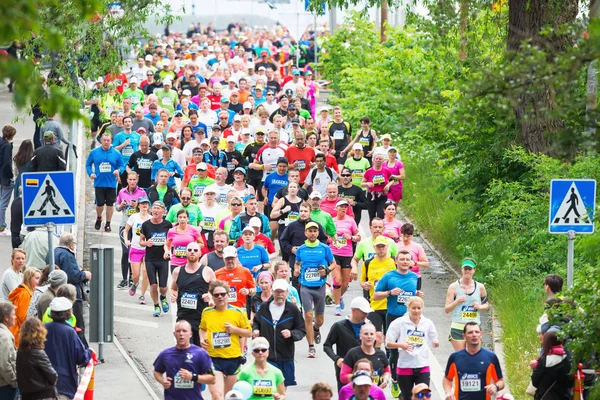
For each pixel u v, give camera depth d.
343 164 62.88
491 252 50.62
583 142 24.17
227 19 139.62
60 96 16.98
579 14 48.03
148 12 53.50
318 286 41.47
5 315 30.97
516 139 50.97
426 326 34.12
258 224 44.34
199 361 31.25
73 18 47.66
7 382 30.64
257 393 30.42
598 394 27.78
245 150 59.62
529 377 37.91
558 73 23.06
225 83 85.56
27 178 35.72
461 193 55.56
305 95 84.69
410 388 34.16
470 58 48.06
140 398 36.50
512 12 48.19
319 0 56.19
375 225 42.25
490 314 46.25
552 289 33.22
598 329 27.11
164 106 74.19
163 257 45.88
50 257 36.06
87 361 32.59
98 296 39.78
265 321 34.84
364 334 31.39
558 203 35.22
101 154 57.97
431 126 51.47
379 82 76.50
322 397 27.08
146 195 51.78
